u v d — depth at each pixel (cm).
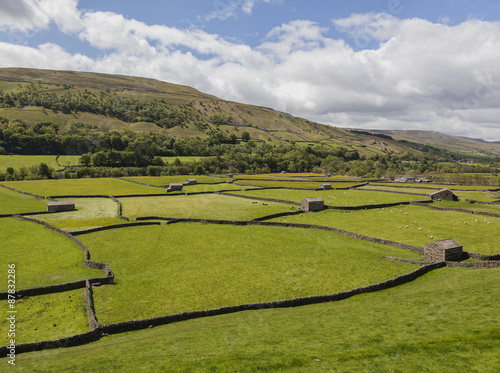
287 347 2531
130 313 3675
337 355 2323
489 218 7638
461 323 2647
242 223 7719
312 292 4125
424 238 6141
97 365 2400
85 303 3916
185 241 6438
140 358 2483
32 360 2630
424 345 2338
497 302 3011
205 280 4572
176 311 3703
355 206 9062
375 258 5297
